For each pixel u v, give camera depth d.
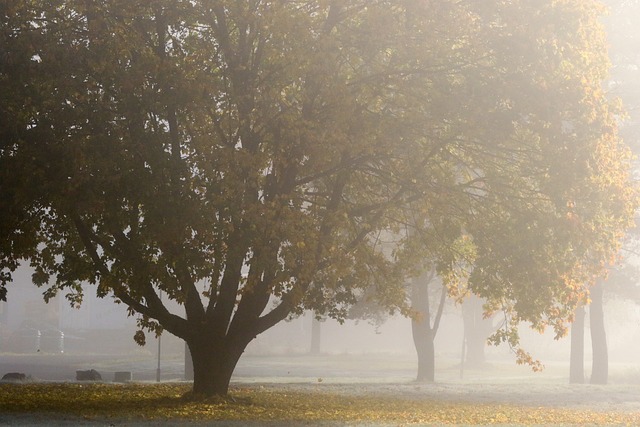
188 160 25.94
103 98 24.98
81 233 27.45
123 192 24.08
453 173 29.67
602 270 28.81
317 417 25.80
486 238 27.50
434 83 26.39
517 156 27.81
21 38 24.16
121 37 25.30
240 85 26.33
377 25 25.47
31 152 23.97
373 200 30.19
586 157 25.59
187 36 27.97
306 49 24.77
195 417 24.50
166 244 24.61
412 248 30.30
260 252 25.09
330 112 25.67
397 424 23.78
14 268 26.20
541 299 27.42
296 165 26.22
